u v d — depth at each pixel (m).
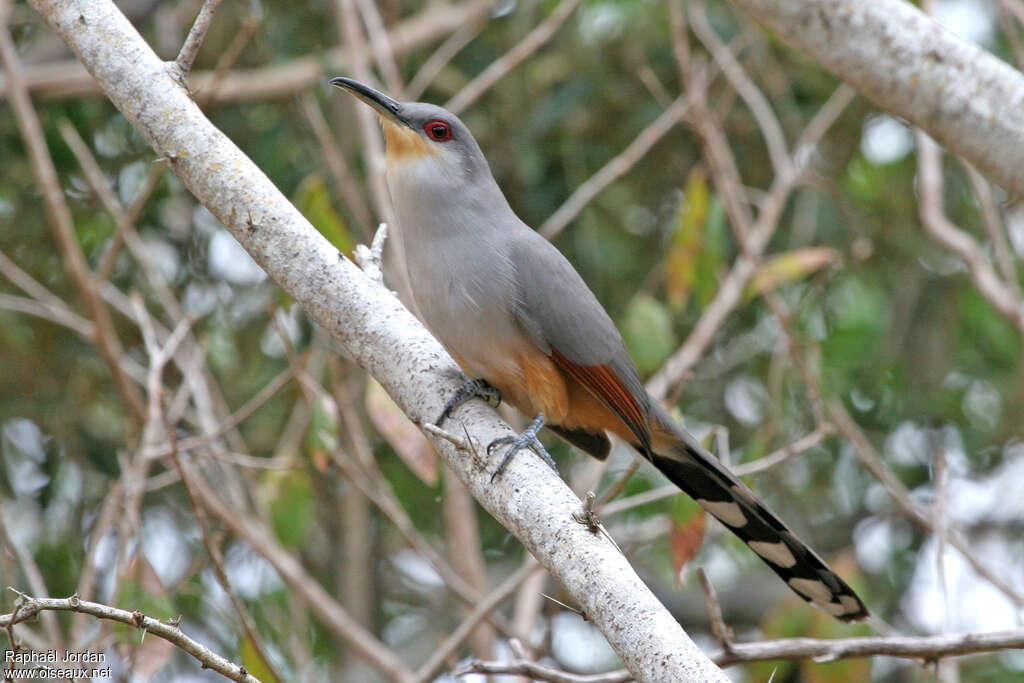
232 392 12.36
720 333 13.09
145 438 8.94
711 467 7.96
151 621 5.09
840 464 13.04
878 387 12.78
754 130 13.09
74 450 12.22
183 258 12.93
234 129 13.19
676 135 12.98
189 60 6.38
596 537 5.05
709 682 4.36
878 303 12.39
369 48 12.68
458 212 7.57
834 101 11.77
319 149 12.68
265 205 6.31
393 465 12.85
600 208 12.68
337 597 13.05
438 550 13.07
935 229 10.28
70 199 12.70
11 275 10.46
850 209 12.92
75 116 12.73
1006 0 9.60
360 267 6.59
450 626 13.59
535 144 12.61
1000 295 9.92
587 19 12.50
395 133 7.71
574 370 7.55
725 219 13.09
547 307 7.45
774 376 10.50
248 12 13.03
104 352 10.04
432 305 7.53
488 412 6.11
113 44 6.39
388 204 10.46
